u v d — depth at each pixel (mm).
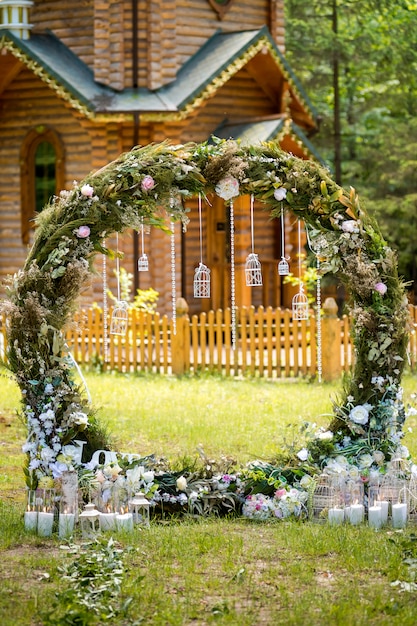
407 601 7543
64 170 23234
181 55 23031
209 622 7168
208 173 9703
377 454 9766
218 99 23562
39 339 9375
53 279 9477
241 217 23203
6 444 13703
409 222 29453
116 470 9438
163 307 23016
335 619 7203
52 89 22156
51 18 23281
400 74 31469
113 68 22562
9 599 7582
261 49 22750
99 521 9203
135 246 22797
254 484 10016
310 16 31500
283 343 20953
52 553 8695
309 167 9891
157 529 9320
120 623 7184
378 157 30438
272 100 24422
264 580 8023
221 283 24125
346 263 9875
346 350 19203
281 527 9438
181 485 9820
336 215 9797
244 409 15977
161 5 22719
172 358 19781
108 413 15570
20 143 23766
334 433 10219
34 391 9484
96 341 20438
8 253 24062
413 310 19891
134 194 9555
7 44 22016
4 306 9375
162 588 7793
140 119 21875
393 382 9945
